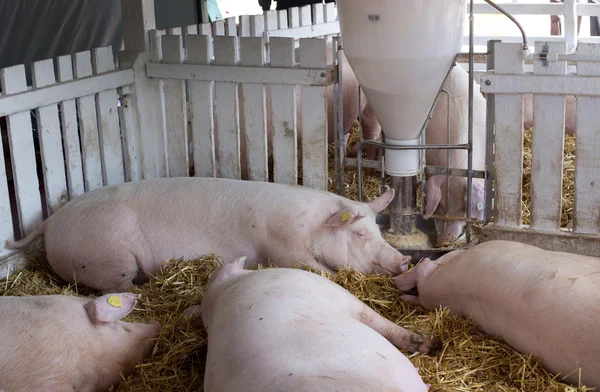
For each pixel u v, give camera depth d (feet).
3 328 10.75
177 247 15.24
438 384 10.98
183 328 12.66
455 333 12.13
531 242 15.71
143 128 18.81
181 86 18.44
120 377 11.55
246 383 8.68
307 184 17.53
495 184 15.87
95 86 17.30
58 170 16.79
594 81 14.49
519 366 11.21
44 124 16.33
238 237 15.16
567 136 21.18
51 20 30.40
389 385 8.80
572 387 10.52
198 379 11.63
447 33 13.96
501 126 15.48
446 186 16.84
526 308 11.10
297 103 20.66
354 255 14.70
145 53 18.56
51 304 11.35
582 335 10.36
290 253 14.88
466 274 12.26
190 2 31.96
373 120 21.18
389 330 11.87
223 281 11.91
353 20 14.16
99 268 15.06
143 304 13.92
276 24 23.82
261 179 18.03
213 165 18.63
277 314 9.91
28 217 16.26
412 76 14.29
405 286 13.91
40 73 16.17
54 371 10.65
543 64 14.85
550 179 15.40
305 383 8.34
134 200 15.43
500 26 38.29
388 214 16.98
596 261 11.62
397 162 15.80
